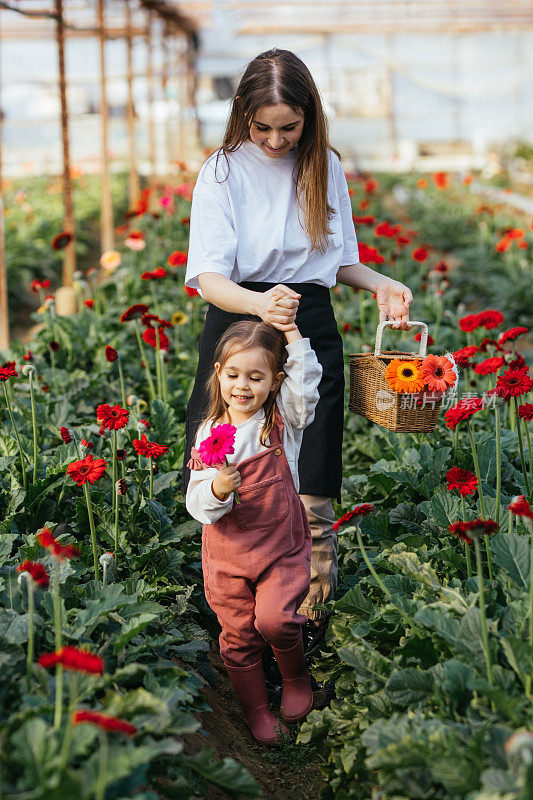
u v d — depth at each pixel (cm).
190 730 215
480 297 1018
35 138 3334
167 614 299
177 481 390
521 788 178
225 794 248
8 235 1466
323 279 308
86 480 283
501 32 2781
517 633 244
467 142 3603
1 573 284
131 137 1534
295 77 278
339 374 311
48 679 229
